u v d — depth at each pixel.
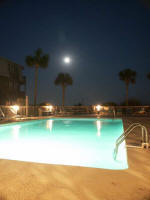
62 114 18.52
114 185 1.93
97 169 2.41
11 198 1.70
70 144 6.02
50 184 1.97
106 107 18.44
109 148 5.33
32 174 2.26
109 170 2.37
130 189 1.84
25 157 4.41
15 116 13.38
